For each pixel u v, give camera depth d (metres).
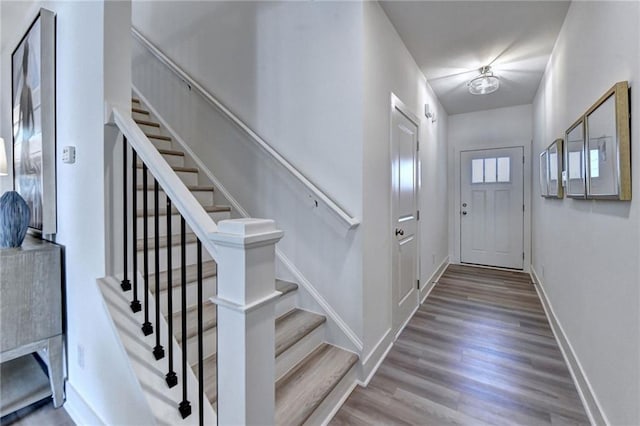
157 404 1.17
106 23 1.46
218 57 2.53
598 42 1.64
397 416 1.61
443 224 4.48
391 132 2.31
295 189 2.12
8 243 1.77
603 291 1.53
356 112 1.85
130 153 1.63
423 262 3.31
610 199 1.41
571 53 2.16
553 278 2.72
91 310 1.58
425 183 3.36
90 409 1.63
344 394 1.76
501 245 4.64
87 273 1.62
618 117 1.29
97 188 1.52
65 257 1.82
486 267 4.68
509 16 2.27
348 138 1.89
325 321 1.99
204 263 2.01
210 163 2.61
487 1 2.09
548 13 2.24
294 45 2.10
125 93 1.54
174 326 1.48
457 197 4.92
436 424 1.56
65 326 1.84
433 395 1.78
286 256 2.20
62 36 1.80
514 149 4.46
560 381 1.91
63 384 1.84
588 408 1.65
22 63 2.12
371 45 1.95
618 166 1.30
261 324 0.91
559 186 2.41
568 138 2.11
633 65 1.23
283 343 1.67
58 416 1.76
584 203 1.84
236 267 0.87
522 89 3.74
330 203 1.86
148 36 3.13
